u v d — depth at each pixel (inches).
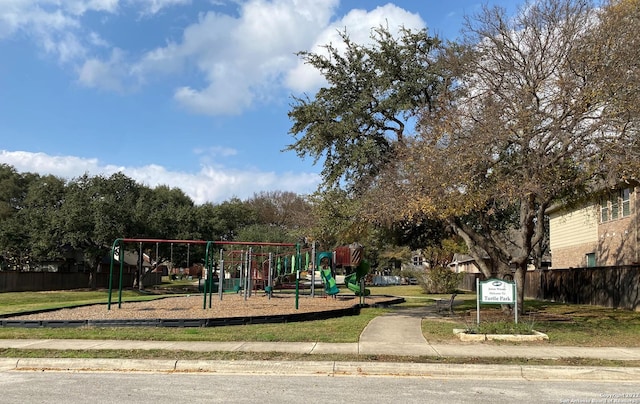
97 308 772.0
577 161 553.9
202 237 2023.9
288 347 463.8
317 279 2245.3
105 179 1946.4
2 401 291.6
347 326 615.2
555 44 599.5
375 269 2751.0
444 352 446.6
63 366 402.0
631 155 522.3
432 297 1365.7
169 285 2364.7
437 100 698.2
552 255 1494.8
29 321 583.2
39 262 2026.3
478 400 305.3
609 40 543.8
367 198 719.1
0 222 1825.8
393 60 796.6
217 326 598.2
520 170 573.3
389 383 354.6
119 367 400.8
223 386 338.3
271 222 2972.4
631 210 1030.4
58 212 1764.3
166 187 2384.4
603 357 430.9
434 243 1114.1
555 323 668.1
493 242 737.6
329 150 820.6
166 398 301.6
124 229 1788.9
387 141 812.0
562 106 559.8
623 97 525.3
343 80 812.0
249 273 1091.9
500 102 587.8
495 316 738.8
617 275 923.4
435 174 581.9
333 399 303.1
